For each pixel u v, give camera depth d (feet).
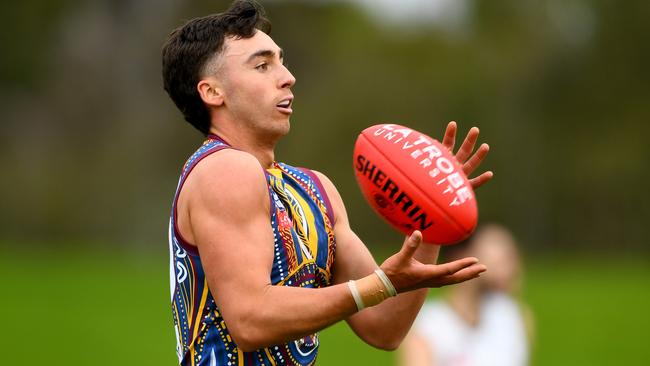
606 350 183.52
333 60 475.31
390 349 47.60
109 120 496.64
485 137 447.83
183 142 465.47
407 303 46.52
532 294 273.75
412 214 43.06
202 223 41.78
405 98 447.83
